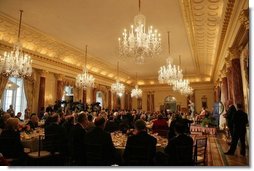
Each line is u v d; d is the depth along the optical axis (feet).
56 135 17.49
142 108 80.23
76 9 24.17
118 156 14.01
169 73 34.83
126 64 53.31
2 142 14.08
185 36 33.14
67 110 33.83
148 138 11.75
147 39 20.83
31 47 34.68
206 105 71.97
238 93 26.04
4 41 30.17
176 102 76.64
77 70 47.70
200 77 71.15
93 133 12.78
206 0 21.58
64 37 33.30
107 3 22.86
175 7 23.77
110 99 62.80
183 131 12.21
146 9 24.18
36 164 17.08
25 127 21.94
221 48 33.99
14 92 37.01
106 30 30.48
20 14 25.23
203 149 15.55
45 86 38.91
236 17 21.80
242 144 21.54
